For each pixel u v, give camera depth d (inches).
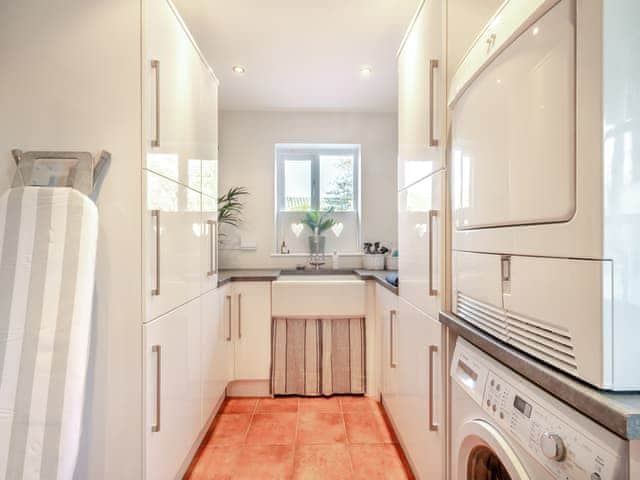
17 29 45.3
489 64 34.9
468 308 41.2
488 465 36.4
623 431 19.0
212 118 76.0
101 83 45.3
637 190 22.0
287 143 121.6
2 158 45.1
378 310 92.5
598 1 21.9
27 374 39.6
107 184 45.5
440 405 47.6
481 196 36.9
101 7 45.6
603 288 21.7
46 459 38.5
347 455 69.5
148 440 46.4
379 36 77.9
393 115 123.2
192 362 63.4
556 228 25.5
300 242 126.9
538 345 28.0
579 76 23.2
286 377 96.6
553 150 25.6
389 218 123.4
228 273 106.3
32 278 41.1
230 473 64.0
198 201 66.5
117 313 45.6
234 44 80.8
